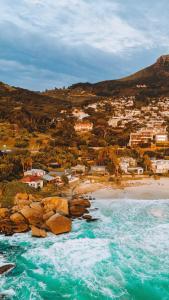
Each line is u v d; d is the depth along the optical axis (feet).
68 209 232.73
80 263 154.20
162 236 188.96
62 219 199.72
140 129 651.66
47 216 209.56
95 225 213.05
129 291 130.41
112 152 445.78
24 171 351.87
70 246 174.70
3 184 274.36
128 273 143.84
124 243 178.19
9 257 162.91
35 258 160.97
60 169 387.75
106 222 219.41
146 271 145.59
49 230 198.29
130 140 578.66
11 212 218.38
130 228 206.28
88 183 340.80
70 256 161.99
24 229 198.90
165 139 591.78
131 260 156.46
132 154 485.15
